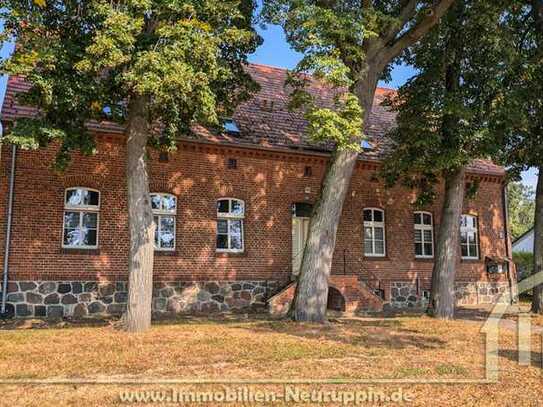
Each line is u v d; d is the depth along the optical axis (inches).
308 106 537.3
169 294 714.2
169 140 569.3
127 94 497.7
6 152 644.7
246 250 767.7
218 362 355.3
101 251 679.1
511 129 685.9
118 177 699.4
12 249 633.0
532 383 316.8
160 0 455.5
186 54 451.8
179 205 734.5
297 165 819.4
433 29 657.0
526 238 1608.0
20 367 331.9
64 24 487.2
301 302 575.8
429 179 739.4
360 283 780.0
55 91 448.1
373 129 943.0
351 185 860.6
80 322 601.0
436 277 695.1
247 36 504.1
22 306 631.2
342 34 505.4
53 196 661.3
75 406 256.1
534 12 709.9
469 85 685.9
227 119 805.2
